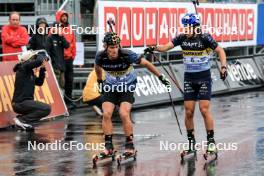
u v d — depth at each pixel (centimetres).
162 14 3619
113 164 1967
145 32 3503
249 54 4700
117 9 3297
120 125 2794
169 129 2645
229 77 4172
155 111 3244
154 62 3612
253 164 1948
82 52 3472
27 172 1861
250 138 2400
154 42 3572
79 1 3591
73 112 3241
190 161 2006
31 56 2705
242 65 4359
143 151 2170
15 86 2717
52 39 3183
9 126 2742
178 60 3816
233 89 4141
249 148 2206
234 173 1828
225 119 2909
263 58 4666
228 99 3747
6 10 4178
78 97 3562
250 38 4447
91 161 2017
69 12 3588
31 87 2731
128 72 2002
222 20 4094
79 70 3550
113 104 2034
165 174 1825
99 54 1988
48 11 4009
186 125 2105
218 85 4022
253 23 4475
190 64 2053
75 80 3544
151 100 3453
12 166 1947
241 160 2009
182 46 2064
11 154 2141
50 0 3997
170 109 3328
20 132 2620
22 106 2697
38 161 2023
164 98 3544
